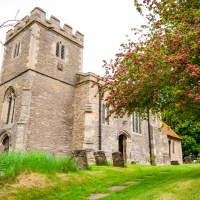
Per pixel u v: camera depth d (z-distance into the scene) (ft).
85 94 64.44
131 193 22.45
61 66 66.13
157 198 19.17
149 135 79.92
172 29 27.43
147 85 27.14
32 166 29.68
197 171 33.12
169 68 24.76
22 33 67.10
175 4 27.12
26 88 56.18
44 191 25.62
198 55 23.07
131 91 29.55
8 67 68.08
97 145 60.34
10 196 22.85
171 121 37.96
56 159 34.76
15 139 53.83
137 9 30.50
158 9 29.91
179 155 99.35
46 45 64.13
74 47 73.20
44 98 59.06
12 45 70.28
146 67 25.59
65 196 24.32
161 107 30.73
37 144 54.08
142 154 74.38
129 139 70.79
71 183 29.43
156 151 79.41
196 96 20.34
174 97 25.91
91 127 59.31
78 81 68.49
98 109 64.13
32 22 63.82
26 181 26.45
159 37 26.99
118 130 68.33
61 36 69.56
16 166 27.81
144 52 28.37
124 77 30.01
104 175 35.73
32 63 59.06
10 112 61.16
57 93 62.80
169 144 94.48
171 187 22.22
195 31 22.99
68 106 64.59
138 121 77.77
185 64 22.68
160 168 46.85
